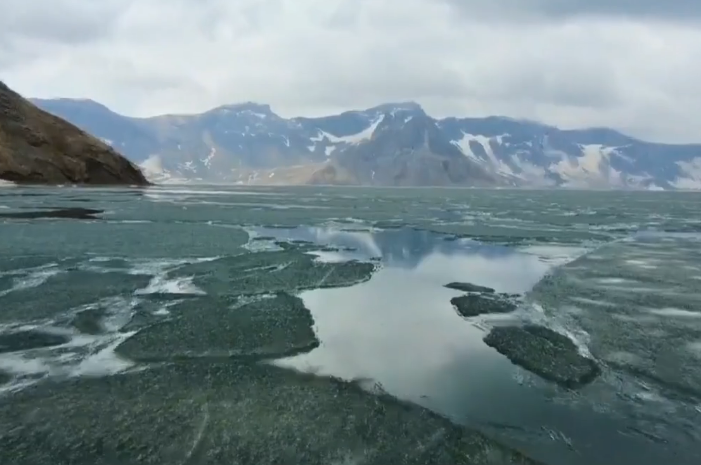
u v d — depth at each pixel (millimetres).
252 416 5809
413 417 5844
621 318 10023
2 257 15133
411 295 11953
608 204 67938
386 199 75562
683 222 36031
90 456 4949
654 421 5840
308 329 9047
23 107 72812
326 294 11922
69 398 6164
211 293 11562
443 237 24266
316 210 43656
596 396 6504
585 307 10891
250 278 13242
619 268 15867
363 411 5980
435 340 8672
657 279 14070
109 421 5625
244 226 26922
